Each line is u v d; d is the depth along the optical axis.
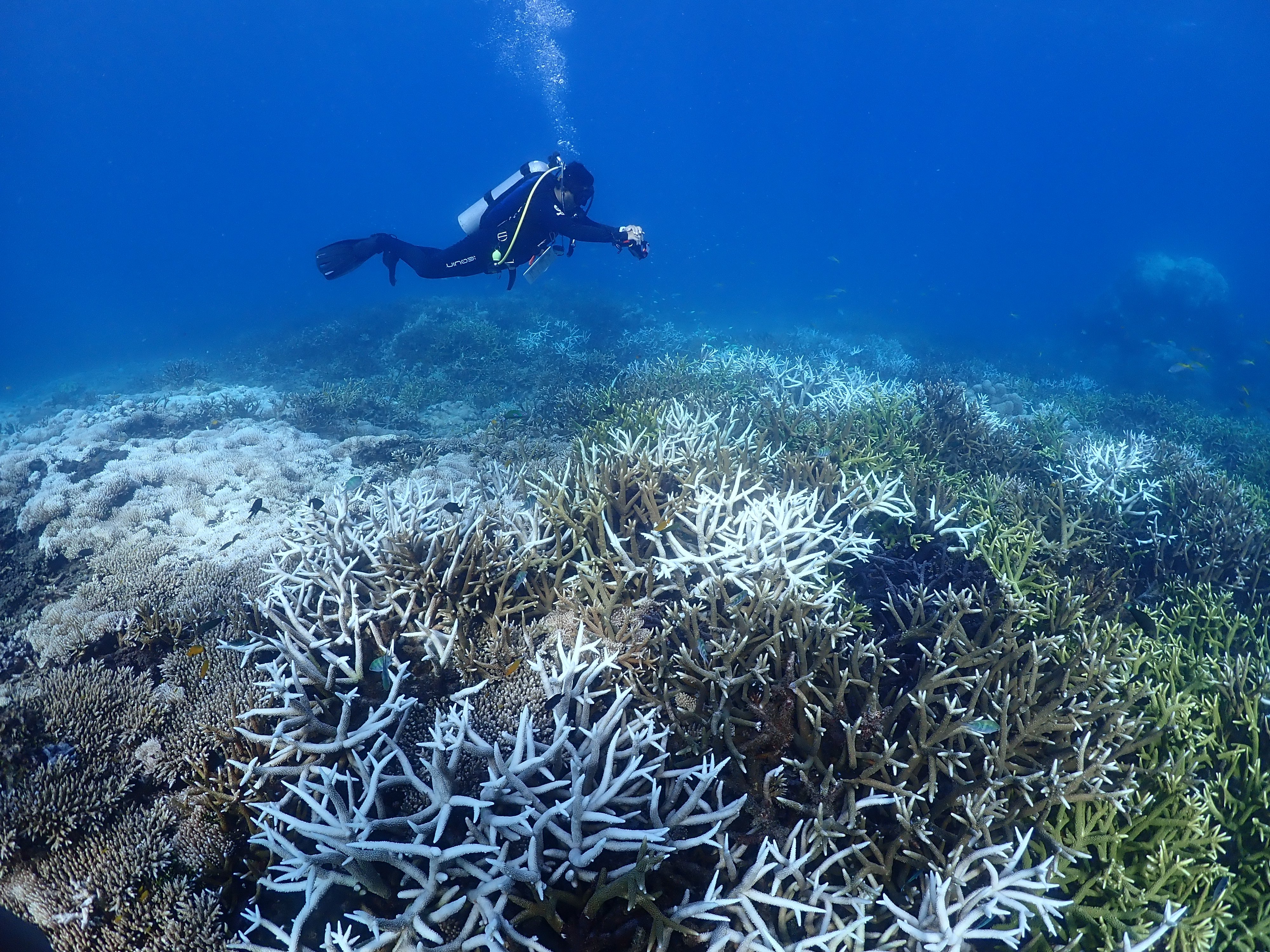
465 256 6.59
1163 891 2.78
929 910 2.39
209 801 2.99
